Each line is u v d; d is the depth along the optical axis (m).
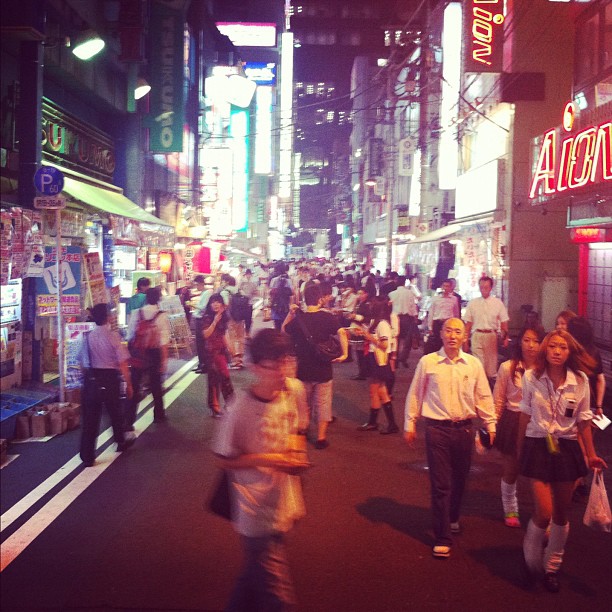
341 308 19.73
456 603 4.82
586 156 13.92
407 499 7.08
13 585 4.98
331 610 4.68
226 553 5.56
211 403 10.98
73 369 11.30
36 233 11.09
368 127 73.25
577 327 6.90
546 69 21.27
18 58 12.14
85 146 18.11
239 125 42.41
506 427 6.29
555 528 5.06
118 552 5.57
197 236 32.25
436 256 29.59
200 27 34.66
